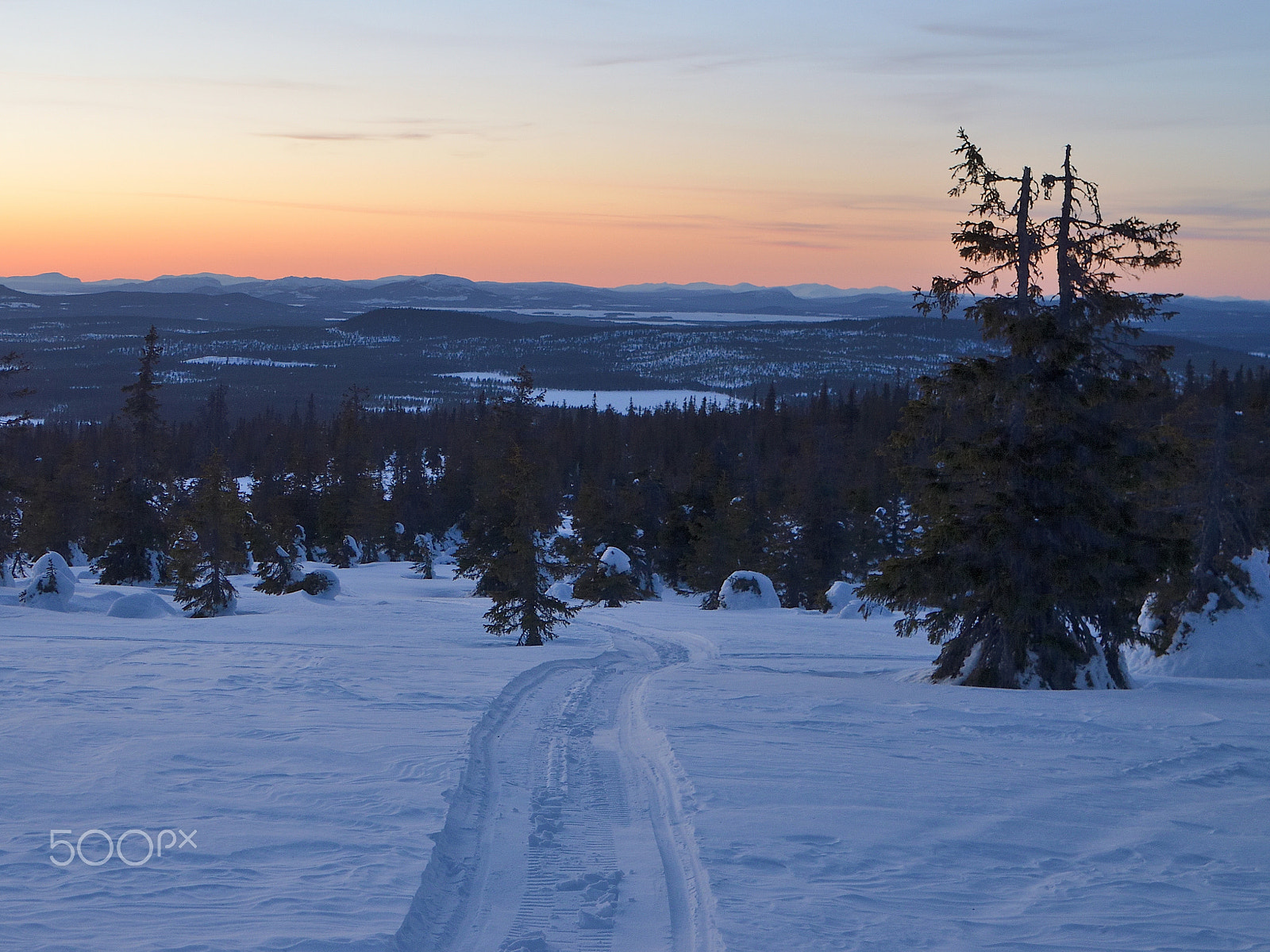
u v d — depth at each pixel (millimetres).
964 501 19078
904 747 12227
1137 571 18531
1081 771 11188
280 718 13102
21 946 5543
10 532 50312
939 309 19328
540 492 32656
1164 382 18828
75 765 10070
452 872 7379
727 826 8430
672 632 33250
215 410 166375
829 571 64812
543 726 13711
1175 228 17844
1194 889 7277
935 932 6273
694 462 85875
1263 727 14258
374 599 49219
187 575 41656
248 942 5652
